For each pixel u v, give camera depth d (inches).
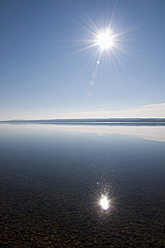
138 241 124.6
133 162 348.2
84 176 264.4
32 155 413.4
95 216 156.3
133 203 179.5
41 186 224.7
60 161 356.2
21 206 173.0
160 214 158.6
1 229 137.6
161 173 276.8
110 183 235.5
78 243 122.6
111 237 129.0
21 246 119.2
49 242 123.4
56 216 156.0
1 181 242.5
